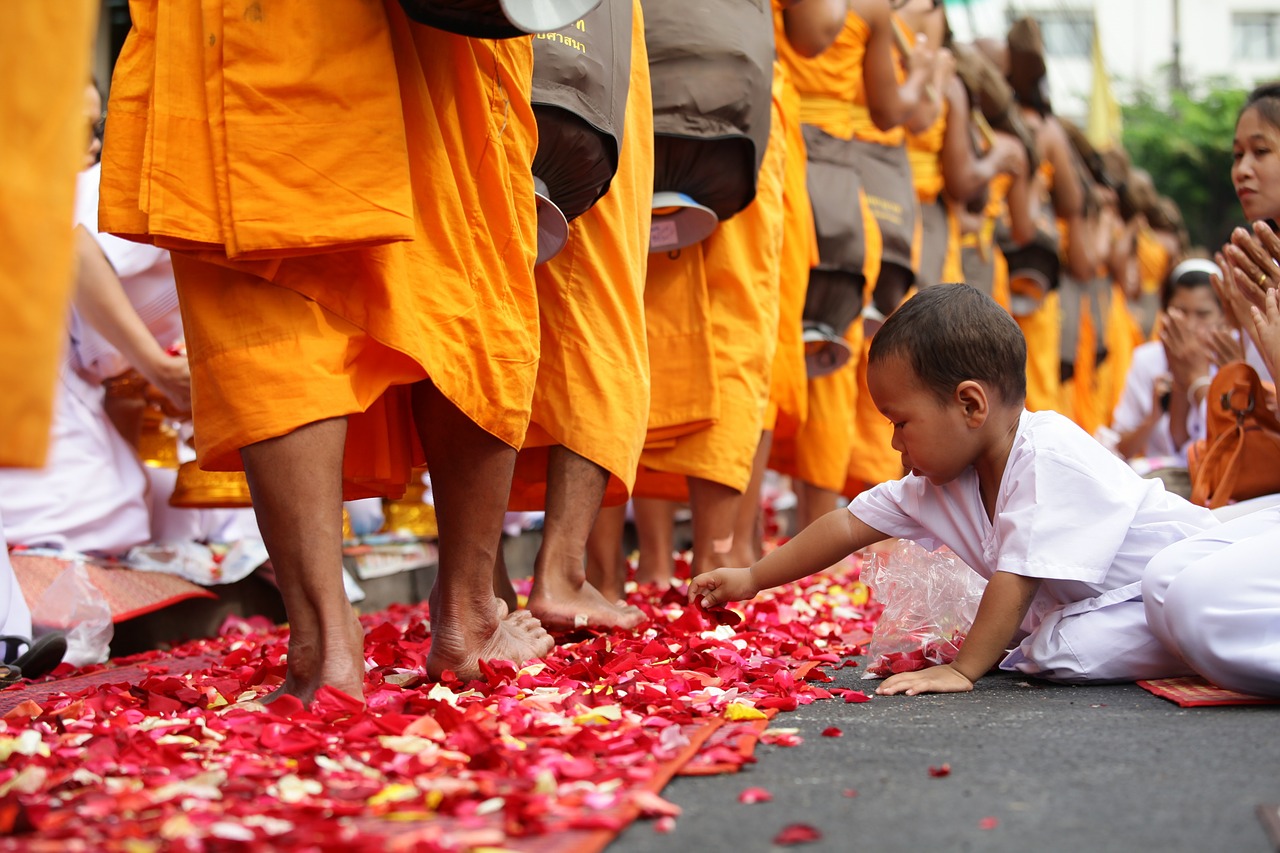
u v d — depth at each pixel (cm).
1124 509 253
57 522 385
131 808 154
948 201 698
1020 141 793
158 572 405
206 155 208
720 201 379
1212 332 359
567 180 302
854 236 498
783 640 316
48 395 135
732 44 366
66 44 137
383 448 259
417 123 226
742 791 166
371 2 214
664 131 360
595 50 298
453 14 216
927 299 255
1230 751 184
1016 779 169
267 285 211
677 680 238
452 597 252
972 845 142
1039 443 254
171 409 420
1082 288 1002
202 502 406
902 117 562
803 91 496
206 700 235
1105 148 1290
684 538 750
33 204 134
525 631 278
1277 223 333
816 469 533
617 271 326
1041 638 262
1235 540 245
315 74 207
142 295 402
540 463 341
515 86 243
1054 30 2847
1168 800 158
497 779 166
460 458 241
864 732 202
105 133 216
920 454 255
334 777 171
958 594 281
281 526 213
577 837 144
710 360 389
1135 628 254
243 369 209
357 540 561
